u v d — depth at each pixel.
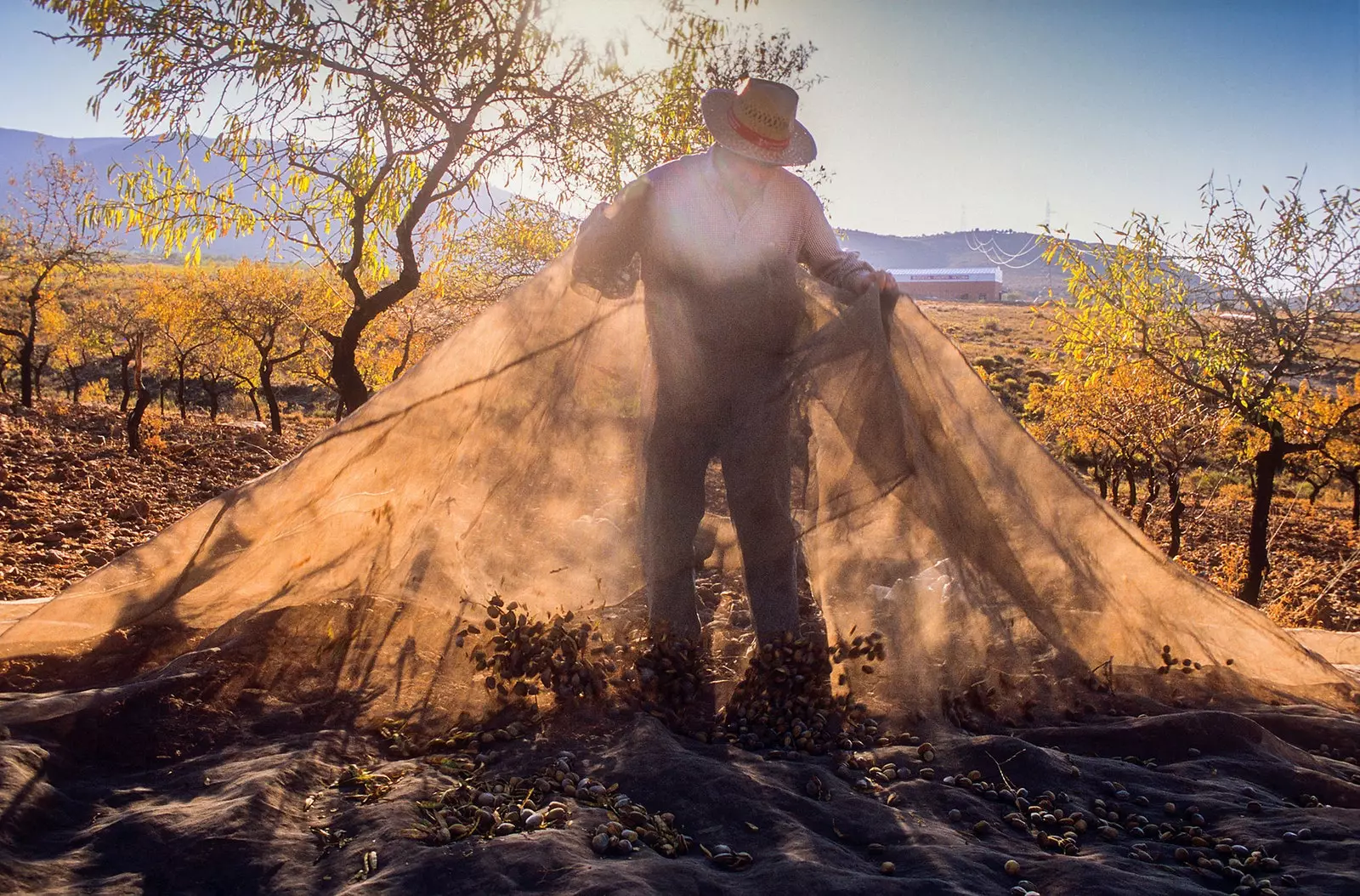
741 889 2.20
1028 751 3.01
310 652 3.49
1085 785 2.92
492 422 3.72
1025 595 3.80
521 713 3.27
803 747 3.19
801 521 3.56
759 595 3.56
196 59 9.34
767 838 2.46
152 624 3.64
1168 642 3.97
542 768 2.88
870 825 2.56
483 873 2.19
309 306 31.59
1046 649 3.76
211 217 10.02
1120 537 3.89
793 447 3.58
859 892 2.16
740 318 3.62
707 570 3.97
